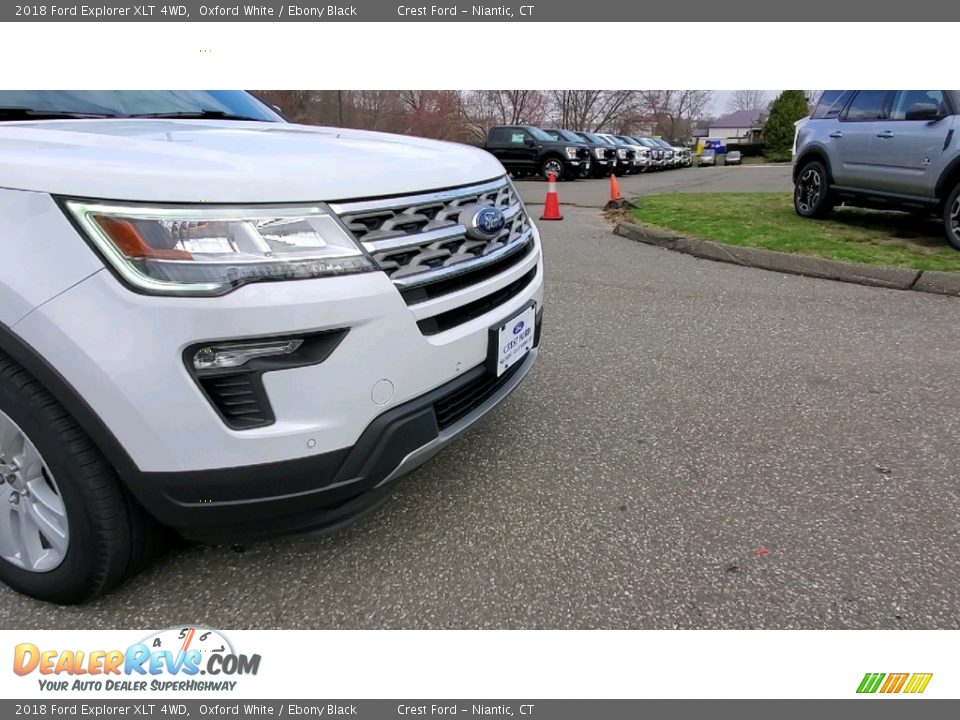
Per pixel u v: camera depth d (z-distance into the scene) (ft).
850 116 25.72
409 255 6.38
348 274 5.78
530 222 9.60
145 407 5.34
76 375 5.34
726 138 263.90
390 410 6.20
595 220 33.76
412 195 6.49
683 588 6.93
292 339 5.56
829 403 11.39
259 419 5.65
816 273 20.66
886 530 7.87
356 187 6.08
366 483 6.22
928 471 9.18
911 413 11.00
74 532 6.00
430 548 7.51
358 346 5.83
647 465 9.31
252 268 5.39
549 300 17.95
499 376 7.75
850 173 25.54
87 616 6.48
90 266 5.26
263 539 6.32
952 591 6.91
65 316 5.28
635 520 8.04
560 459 9.46
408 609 6.65
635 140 97.19
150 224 5.23
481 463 9.34
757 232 25.46
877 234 24.77
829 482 8.89
